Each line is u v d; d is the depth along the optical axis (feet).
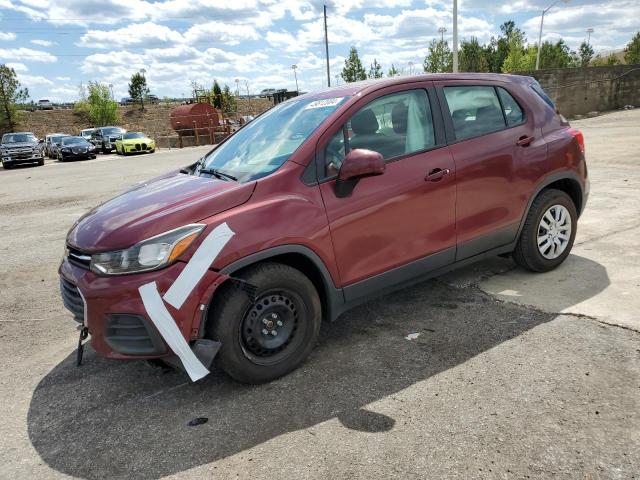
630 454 7.72
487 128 13.53
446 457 8.00
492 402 9.29
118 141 100.63
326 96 12.80
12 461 8.93
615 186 26.81
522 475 7.48
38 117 204.44
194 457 8.58
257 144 12.55
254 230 10.01
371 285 11.73
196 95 157.48
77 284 9.96
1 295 17.75
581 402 9.04
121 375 11.67
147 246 9.46
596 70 93.56
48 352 13.21
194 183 11.53
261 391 10.40
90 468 8.59
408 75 12.96
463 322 12.62
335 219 10.91
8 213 34.71
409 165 11.98
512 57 170.60
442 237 12.60
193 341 9.80
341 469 7.95
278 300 10.52
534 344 11.19
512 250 14.43
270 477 7.93
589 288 13.79
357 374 10.70
